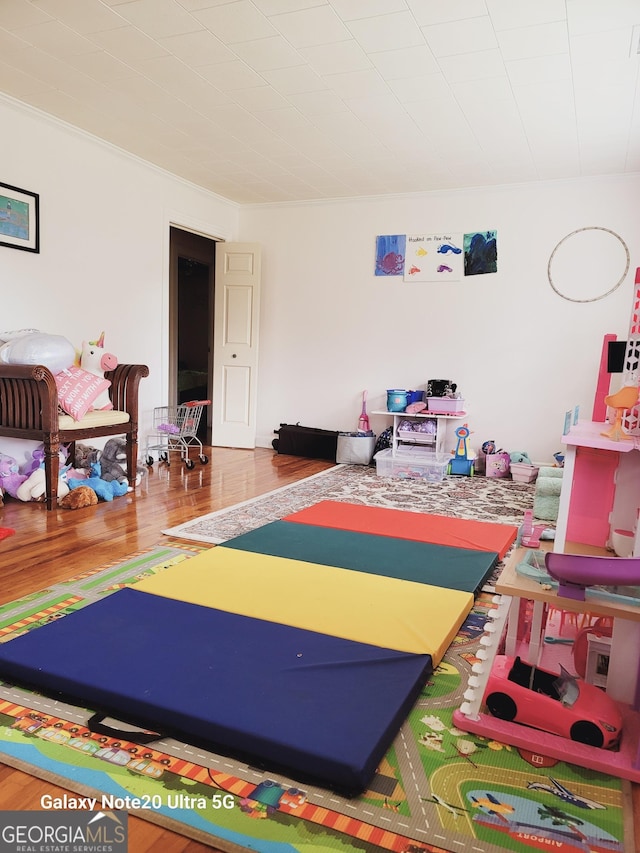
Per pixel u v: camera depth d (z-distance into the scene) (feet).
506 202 17.71
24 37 10.11
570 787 4.53
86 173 14.78
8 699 5.48
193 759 4.69
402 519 11.59
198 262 25.72
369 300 19.61
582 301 17.11
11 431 12.09
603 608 4.92
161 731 5.00
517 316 17.85
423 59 10.43
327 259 20.06
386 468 17.07
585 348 17.21
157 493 13.82
